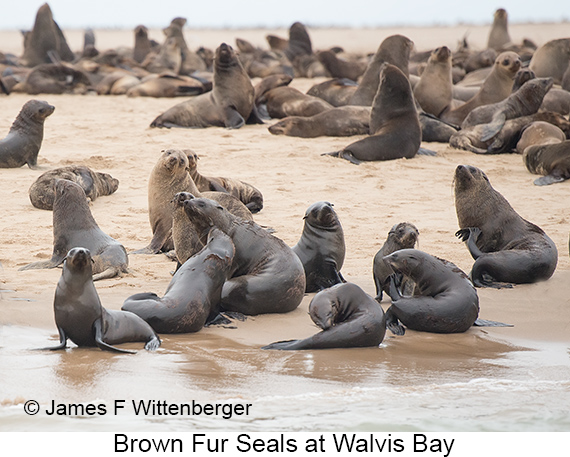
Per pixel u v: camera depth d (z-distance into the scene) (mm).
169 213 36281
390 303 28594
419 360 22922
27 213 42688
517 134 68375
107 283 29719
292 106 84188
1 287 28609
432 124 74062
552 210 46812
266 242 27562
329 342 23469
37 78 114125
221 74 78375
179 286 24844
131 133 72938
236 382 20344
